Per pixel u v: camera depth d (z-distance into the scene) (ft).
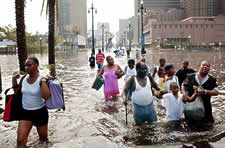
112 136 15.10
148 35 499.10
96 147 13.38
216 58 98.94
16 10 41.78
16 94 13.84
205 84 16.24
